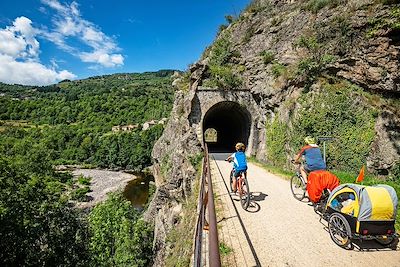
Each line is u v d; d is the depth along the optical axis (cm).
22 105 16388
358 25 1480
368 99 1404
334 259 529
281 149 1717
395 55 1354
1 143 6794
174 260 1054
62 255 2138
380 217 543
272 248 575
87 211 5066
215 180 1275
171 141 2670
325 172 726
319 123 1501
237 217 759
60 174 5788
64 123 14238
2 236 1742
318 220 734
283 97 1802
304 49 1806
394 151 1300
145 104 15600
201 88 2206
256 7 2625
